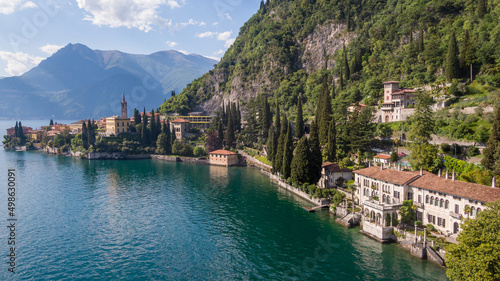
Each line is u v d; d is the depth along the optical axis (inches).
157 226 3307.1
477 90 4798.2
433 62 6067.9
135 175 6171.3
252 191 4785.9
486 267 1685.5
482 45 5226.4
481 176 2874.0
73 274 2349.9
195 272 2380.7
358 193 3629.4
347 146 5083.7
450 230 2517.2
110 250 2751.0
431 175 2893.7
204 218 3540.8
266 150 7337.6
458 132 4010.8
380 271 2306.8
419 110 4106.8
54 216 3612.2
